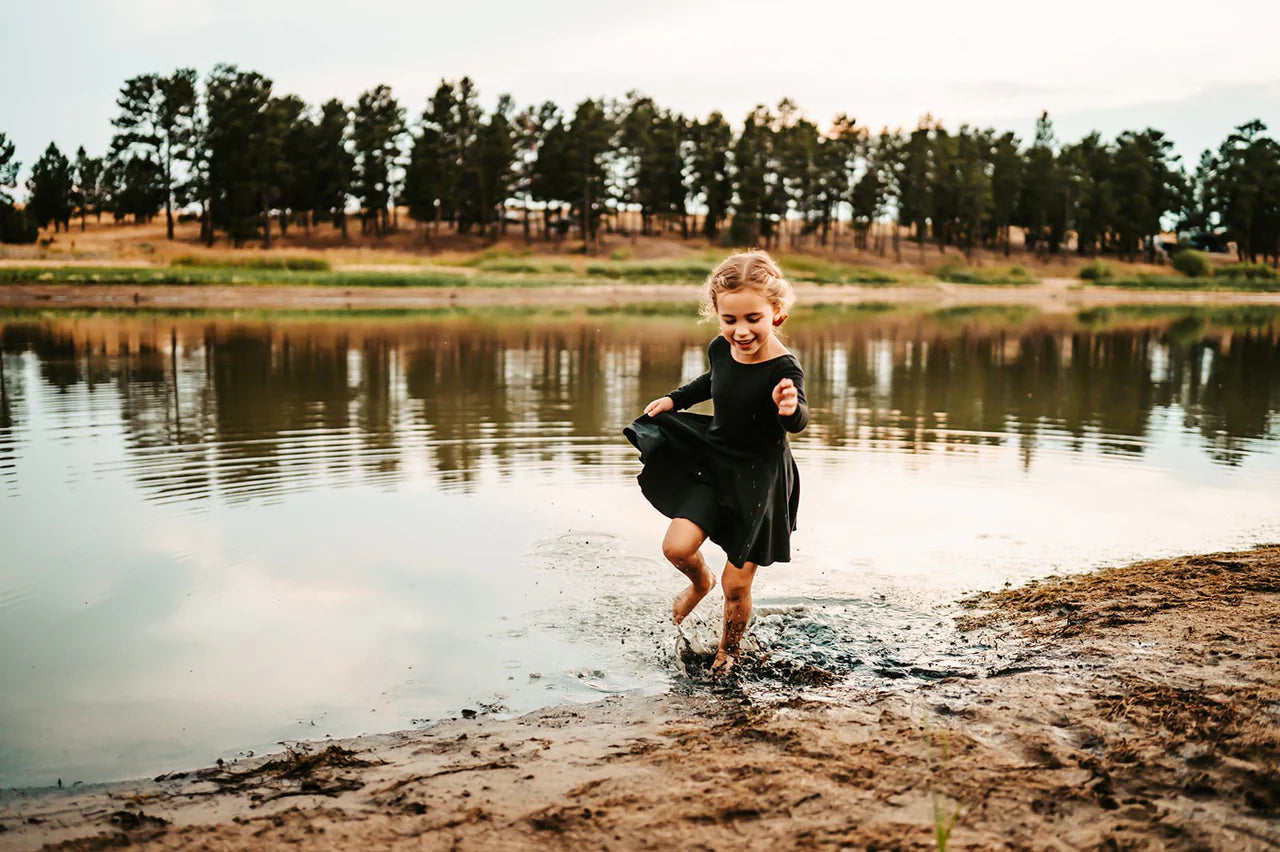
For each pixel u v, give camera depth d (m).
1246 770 2.81
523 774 3.01
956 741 3.13
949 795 2.74
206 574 5.13
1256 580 4.73
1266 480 7.47
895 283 79.62
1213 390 13.61
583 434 9.43
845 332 27.17
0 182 97.94
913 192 102.12
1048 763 2.95
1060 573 5.18
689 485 4.18
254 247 95.00
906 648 4.20
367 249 97.56
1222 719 3.13
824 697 3.69
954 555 5.50
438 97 98.25
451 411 10.94
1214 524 6.16
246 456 8.24
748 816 2.65
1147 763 2.89
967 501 6.74
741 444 4.08
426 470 7.69
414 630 4.39
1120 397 12.73
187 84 93.38
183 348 19.09
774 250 102.44
